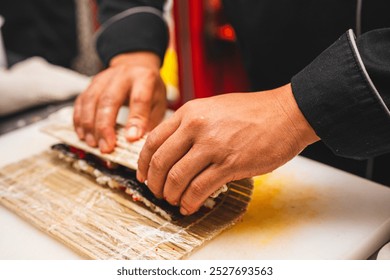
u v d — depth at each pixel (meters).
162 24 0.91
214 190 0.54
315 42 0.74
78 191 0.65
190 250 0.53
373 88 0.48
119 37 0.86
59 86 1.01
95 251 0.54
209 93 1.07
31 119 0.94
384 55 0.49
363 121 0.49
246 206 0.59
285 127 0.52
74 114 0.71
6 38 1.36
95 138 0.68
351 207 0.60
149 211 0.60
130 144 0.66
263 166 0.52
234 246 0.55
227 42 1.02
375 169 0.73
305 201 0.62
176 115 0.55
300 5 0.73
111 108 0.69
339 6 0.69
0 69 1.10
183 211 0.55
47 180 0.68
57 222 0.59
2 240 0.59
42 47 1.39
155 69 0.80
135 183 0.62
